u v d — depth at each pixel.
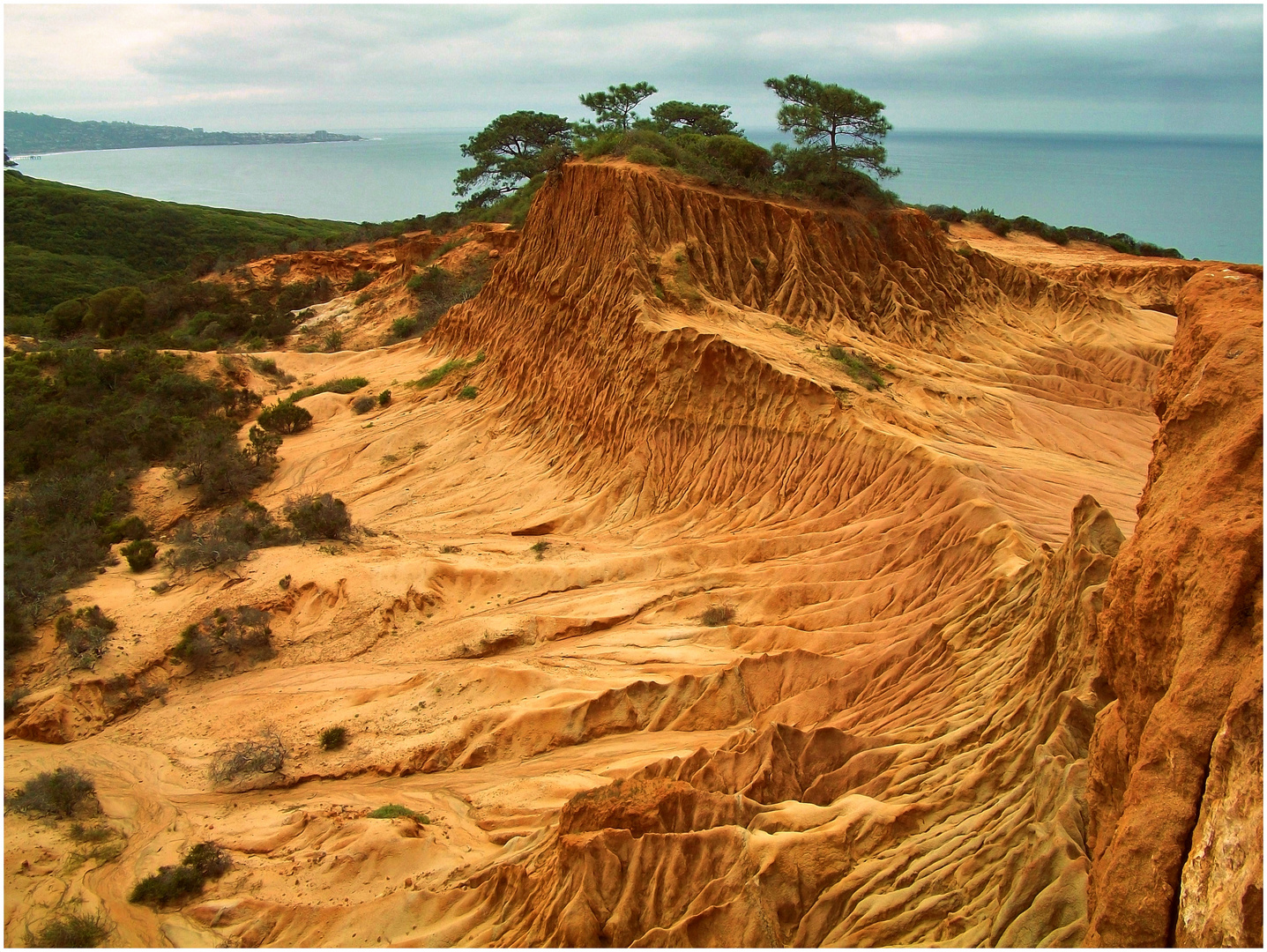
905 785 14.56
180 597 31.11
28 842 19.84
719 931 12.04
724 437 34.12
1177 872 7.51
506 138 93.88
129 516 42.31
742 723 22.02
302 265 89.75
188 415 53.06
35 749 24.92
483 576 31.19
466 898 16.00
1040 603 17.33
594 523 35.59
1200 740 7.58
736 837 13.06
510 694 24.95
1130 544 10.01
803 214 44.16
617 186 42.72
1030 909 9.65
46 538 37.66
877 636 22.83
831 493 30.12
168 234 122.94
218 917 17.17
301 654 28.91
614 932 12.70
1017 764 13.09
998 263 51.88
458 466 43.03
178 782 23.17
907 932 11.10
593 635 27.77
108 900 17.94
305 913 16.86
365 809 20.86
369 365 59.97
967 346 45.12
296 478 44.81
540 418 43.28
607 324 40.22
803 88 48.12
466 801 21.03
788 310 41.25
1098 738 10.09
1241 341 9.47
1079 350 46.50
